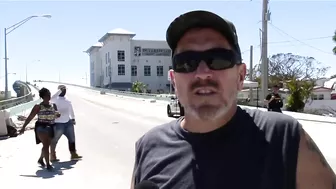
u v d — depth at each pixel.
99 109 32.78
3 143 12.15
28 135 14.13
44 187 6.81
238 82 1.71
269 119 1.59
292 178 1.46
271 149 1.50
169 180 1.61
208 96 1.56
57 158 9.70
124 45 96.12
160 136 1.79
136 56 97.38
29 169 8.34
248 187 1.46
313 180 1.48
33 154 10.17
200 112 1.57
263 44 25.38
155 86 98.50
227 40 1.61
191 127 1.67
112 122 20.12
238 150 1.54
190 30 1.61
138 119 21.89
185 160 1.61
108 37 98.00
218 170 1.52
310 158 1.51
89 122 20.22
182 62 1.59
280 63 65.75
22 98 29.78
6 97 33.81
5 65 33.62
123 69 96.25
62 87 9.55
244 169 1.50
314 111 34.34
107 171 8.09
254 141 1.54
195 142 1.62
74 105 40.09
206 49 1.58
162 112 27.44
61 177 7.57
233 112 1.65
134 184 1.84
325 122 19.12
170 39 1.66
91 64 131.62
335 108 47.62
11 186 6.89
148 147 1.81
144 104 40.59
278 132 1.54
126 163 8.91
